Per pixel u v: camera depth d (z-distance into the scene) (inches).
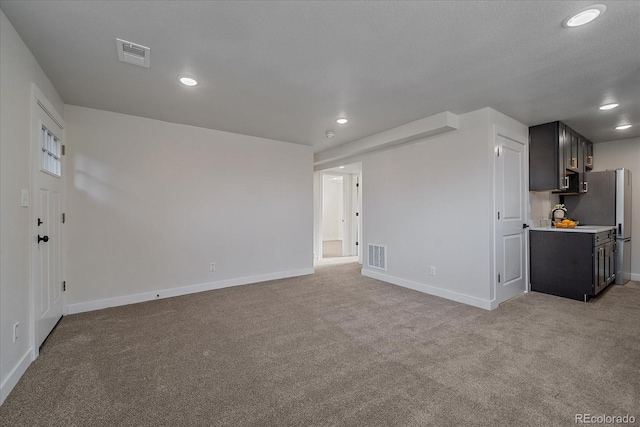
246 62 89.9
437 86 107.0
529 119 144.1
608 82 103.2
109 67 92.7
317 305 133.8
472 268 133.3
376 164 185.3
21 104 76.9
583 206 179.5
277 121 147.2
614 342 95.0
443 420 60.2
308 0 63.2
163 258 146.6
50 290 103.3
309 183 201.0
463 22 70.7
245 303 136.9
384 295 149.2
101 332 103.7
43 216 96.0
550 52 84.0
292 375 77.1
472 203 133.3
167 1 63.6
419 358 85.7
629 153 180.4
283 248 189.2
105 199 132.0
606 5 64.3
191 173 154.9
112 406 64.5
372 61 89.4
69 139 124.0
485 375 76.6
